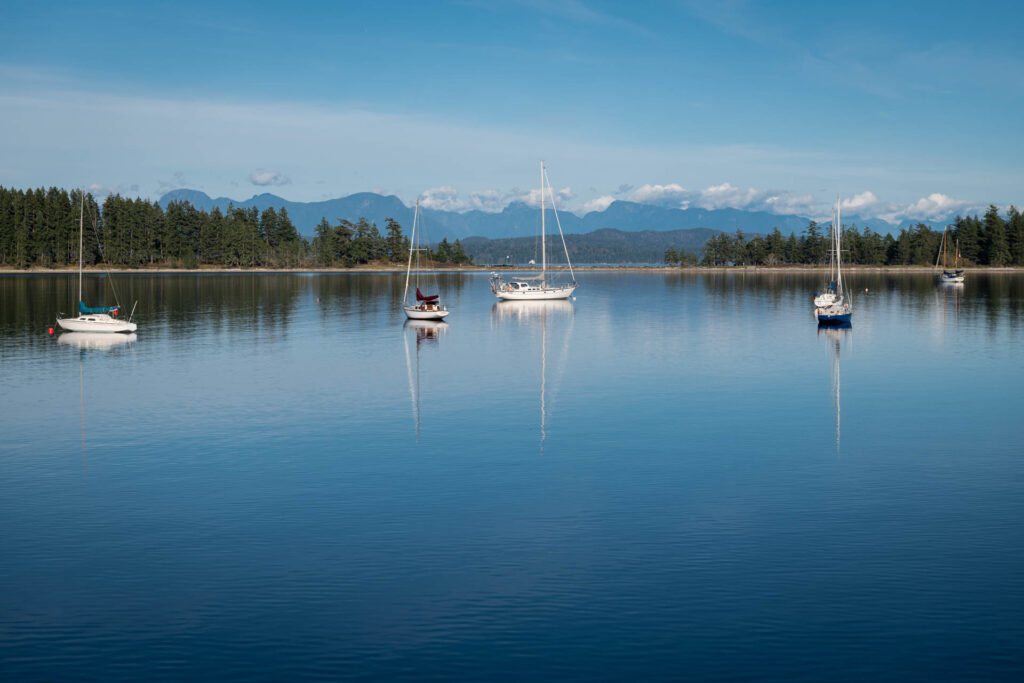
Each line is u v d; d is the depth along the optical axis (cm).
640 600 1975
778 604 1950
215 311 10925
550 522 2514
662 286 19988
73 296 13362
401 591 2034
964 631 1816
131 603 1980
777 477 2988
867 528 2441
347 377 5353
